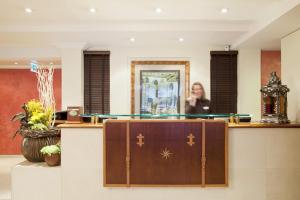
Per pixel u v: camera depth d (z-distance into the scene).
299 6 2.60
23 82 6.59
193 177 2.69
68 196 2.72
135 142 2.68
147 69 4.84
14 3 3.06
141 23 3.81
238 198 2.73
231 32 3.94
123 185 2.69
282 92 2.81
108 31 3.87
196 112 3.76
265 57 4.80
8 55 5.02
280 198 2.73
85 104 4.79
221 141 2.68
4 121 6.60
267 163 2.72
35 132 2.83
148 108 4.82
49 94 3.17
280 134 2.72
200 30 3.85
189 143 2.68
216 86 4.80
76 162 2.71
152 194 2.73
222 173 2.69
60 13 3.40
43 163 2.90
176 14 3.44
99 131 2.72
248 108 4.74
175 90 4.83
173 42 4.59
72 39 4.36
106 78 4.81
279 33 3.63
